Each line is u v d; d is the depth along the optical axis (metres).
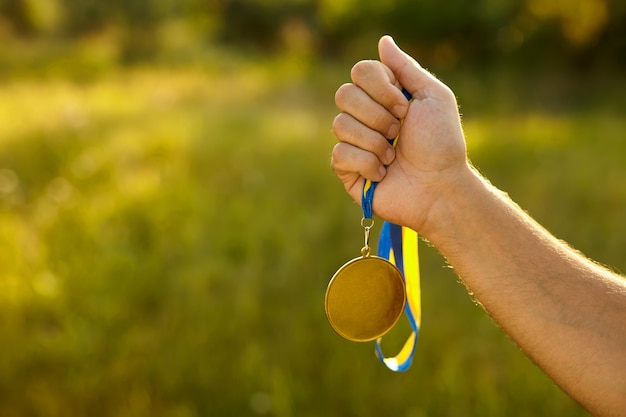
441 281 3.47
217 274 3.65
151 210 4.70
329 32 21.33
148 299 3.41
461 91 11.49
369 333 1.23
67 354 2.90
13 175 5.71
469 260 1.07
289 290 3.49
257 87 12.52
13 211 4.83
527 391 2.49
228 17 26.52
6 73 15.15
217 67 17.50
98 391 2.65
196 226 4.39
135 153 6.36
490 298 1.04
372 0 17.12
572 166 5.83
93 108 9.23
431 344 2.86
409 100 1.16
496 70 14.23
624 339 0.96
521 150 6.44
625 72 13.17
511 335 1.02
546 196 4.93
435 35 15.77
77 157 6.21
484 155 6.21
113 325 3.13
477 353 2.81
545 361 0.99
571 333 0.98
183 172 5.76
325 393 2.58
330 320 1.21
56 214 4.69
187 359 2.82
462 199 1.09
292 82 13.12
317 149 6.62
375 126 1.13
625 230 4.24
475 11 15.19
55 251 4.00
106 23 21.84
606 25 13.18
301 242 4.13
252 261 3.86
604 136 7.27
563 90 11.63
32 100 9.91
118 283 3.53
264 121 8.15
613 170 5.71
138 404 2.55
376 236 4.26
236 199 5.04
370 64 1.13
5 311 3.22
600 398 0.96
